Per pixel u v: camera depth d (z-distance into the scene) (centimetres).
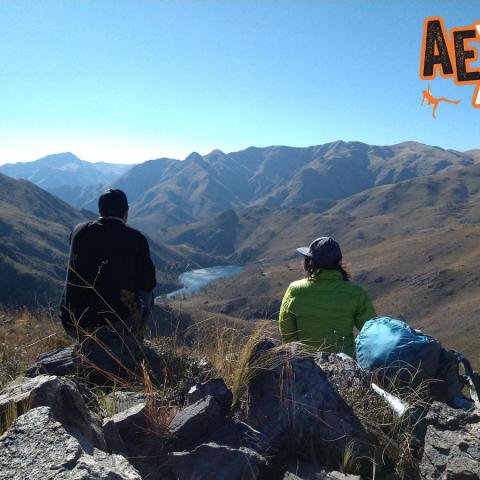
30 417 210
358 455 281
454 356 365
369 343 395
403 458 281
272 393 308
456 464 259
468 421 290
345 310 479
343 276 518
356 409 320
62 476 174
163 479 250
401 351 368
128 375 395
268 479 260
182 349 418
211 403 294
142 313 484
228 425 291
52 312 583
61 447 191
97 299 475
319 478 258
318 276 493
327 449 283
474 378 360
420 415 314
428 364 358
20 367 412
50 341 530
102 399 333
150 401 295
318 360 387
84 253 488
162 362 398
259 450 274
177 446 275
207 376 366
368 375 362
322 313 479
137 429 277
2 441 198
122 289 477
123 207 516
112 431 264
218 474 248
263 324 365
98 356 407
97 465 184
